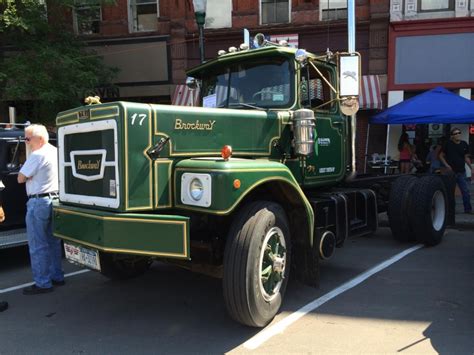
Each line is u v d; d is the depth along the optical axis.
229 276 3.61
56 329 4.07
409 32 13.38
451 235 7.96
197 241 4.10
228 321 4.16
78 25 14.45
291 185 3.96
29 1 11.30
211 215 3.99
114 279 5.23
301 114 4.56
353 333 3.84
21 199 6.43
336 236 4.88
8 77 11.71
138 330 4.01
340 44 14.03
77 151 4.05
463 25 13.02
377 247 6.96
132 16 15.30
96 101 3.99
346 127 5.64
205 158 3.84
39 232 4.99
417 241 7.02
